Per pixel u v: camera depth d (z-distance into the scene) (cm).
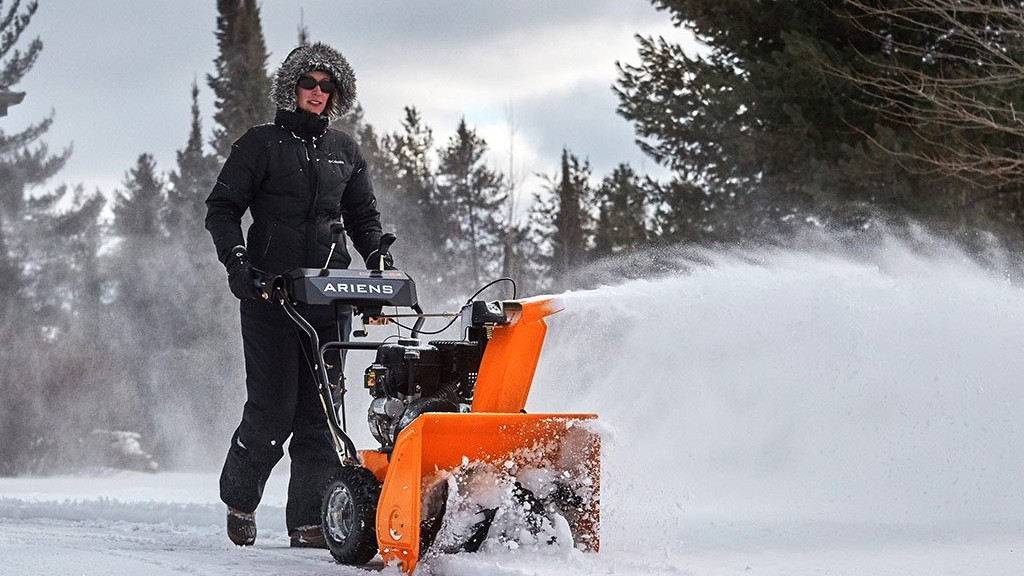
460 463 438
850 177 1297
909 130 1326
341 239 561
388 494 427
